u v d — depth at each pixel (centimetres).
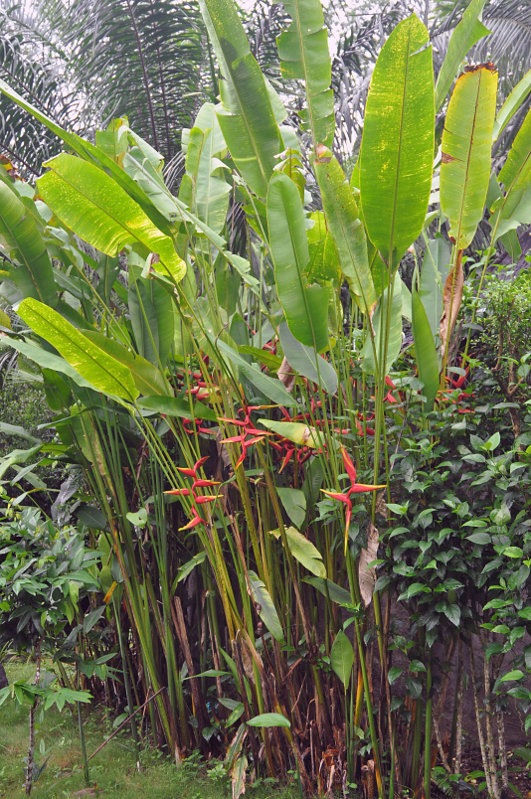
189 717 324
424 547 230
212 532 279
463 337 309
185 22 712
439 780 262
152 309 300
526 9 604
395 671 244
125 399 274
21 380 379
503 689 283
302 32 250
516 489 235
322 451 253
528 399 257
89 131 774
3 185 268
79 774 312
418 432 268
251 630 285
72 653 306
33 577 283
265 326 332
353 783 262
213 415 278
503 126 284
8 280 307
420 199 216
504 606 228
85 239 241
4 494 320
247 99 263
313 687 295
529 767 257
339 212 230
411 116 203
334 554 295
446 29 648
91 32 720
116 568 324
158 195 266
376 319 257
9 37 756
